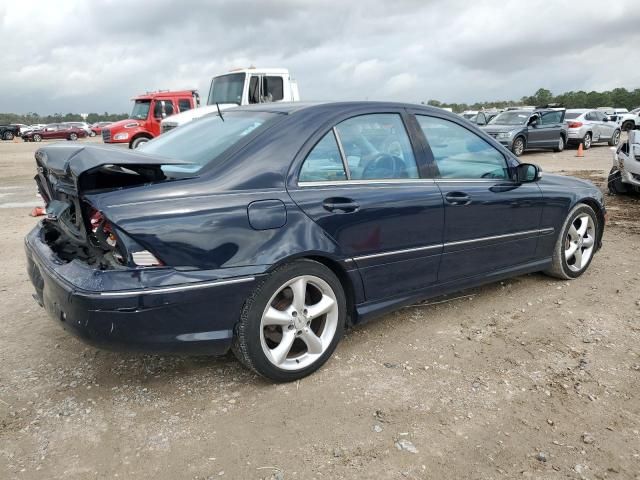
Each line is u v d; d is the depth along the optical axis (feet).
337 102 11.20
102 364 10.92
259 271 9.20
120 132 60.54
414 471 7.72
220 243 8.84
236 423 8.87
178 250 8.52
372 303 11.20
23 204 30.60
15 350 11.54
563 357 11.10
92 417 9.06
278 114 10.72
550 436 8.52
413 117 12.10
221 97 44.24
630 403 9.43
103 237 8.51
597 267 17.11
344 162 10.69
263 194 9.39
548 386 9.99
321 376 10.38
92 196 8.52
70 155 9.04
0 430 8.70
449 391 9.83
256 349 9.45
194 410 9.27
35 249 10.33
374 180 11.05
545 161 52.95
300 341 10.58
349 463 7.88
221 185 9.13
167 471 7.74
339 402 9.47
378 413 9.13
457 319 13.10
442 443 8.34
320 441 8.39
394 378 10.30
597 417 9.02
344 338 12.07
